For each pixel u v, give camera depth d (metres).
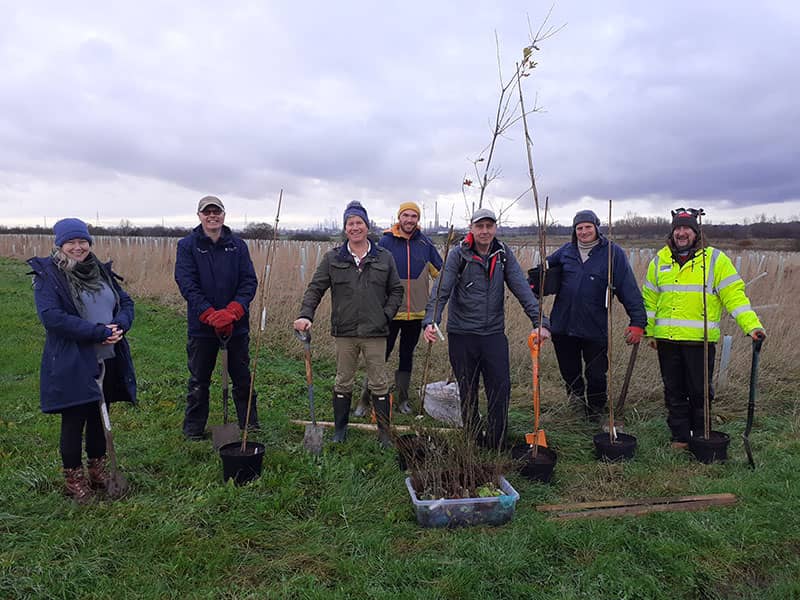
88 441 3.72
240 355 4.71
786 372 6.91
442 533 3.25
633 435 4.86
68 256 3.42
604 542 3.16
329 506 3.50
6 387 6.11
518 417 5.52
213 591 2.71
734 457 4.44
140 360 7.50
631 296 4.98
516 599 2.74
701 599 2.81
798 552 3.14
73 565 2.84
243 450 3.95
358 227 4.46
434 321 4.26
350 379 4.66
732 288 4.50
